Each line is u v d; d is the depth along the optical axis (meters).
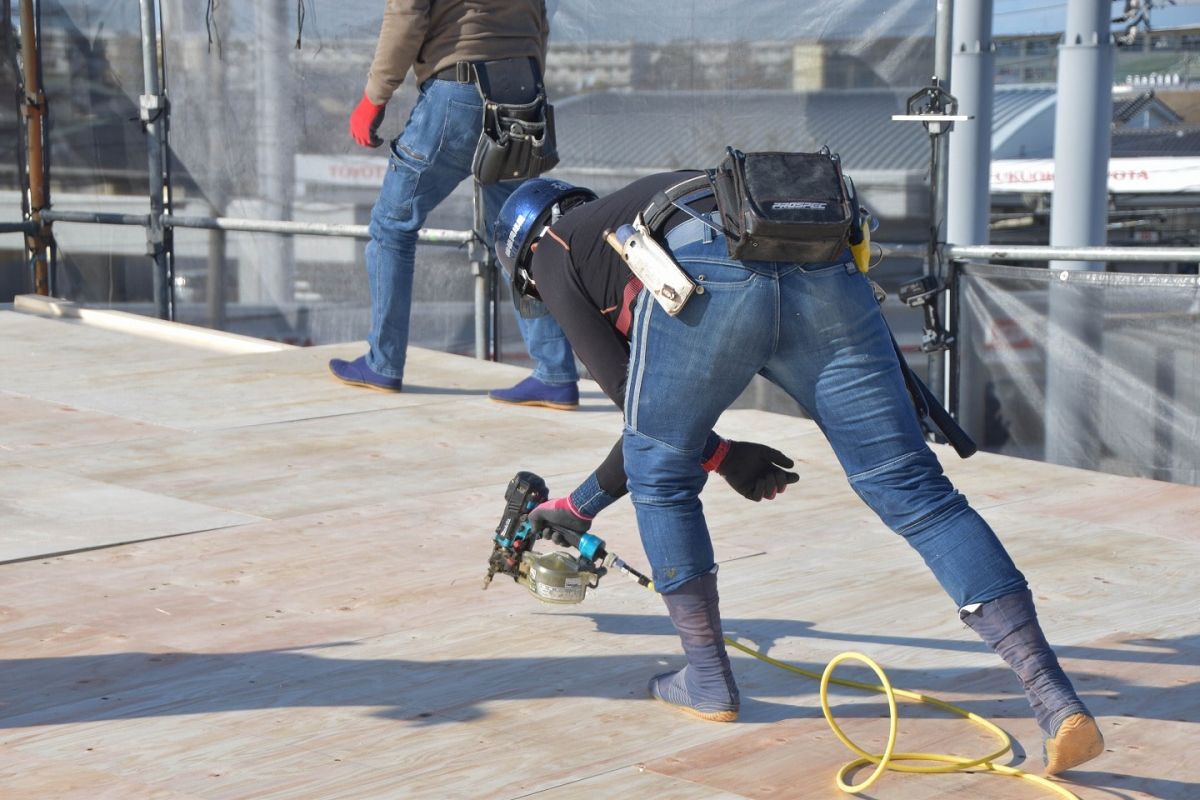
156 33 30.58
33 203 32.97
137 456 19.78
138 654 12.72
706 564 11.19
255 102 29.53
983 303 22.02
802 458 20.17
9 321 29.95
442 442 20.86
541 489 12.72
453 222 27.50
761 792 10.22
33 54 32.59
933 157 22.25
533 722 11.37
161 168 30.94
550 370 22.88
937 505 10.16
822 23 23.20
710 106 24.48
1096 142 28.80
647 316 10.33
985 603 9.98
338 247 28.88
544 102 21.92
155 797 10.02
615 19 25.22
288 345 29.42
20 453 19.84
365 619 13.69
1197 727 11.32
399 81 22.02
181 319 31.28
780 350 10.23
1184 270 52.44
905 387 10.48
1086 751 9.78
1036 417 21.55
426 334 28.08
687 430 10.55
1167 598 14.44
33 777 10.30
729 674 11.43
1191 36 67.69
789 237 9.66
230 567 15.20
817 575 15.10
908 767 10.57
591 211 10.85
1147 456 20.45
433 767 10.55
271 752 10.77
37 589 14.43
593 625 13.58
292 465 19.47
